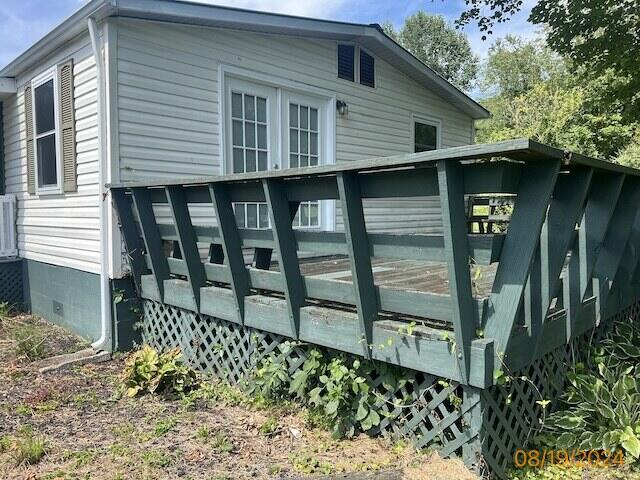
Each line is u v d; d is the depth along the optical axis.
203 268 3.90
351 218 2.57
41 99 5.61
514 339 2.46
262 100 5.67
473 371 2.30
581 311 3.28
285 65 5.80
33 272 6.21
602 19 6.15
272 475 2.43
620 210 3.39
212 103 5.08
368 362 2.85
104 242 4.41
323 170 2.55
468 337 2.31
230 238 3.42
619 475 2.49
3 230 6.52
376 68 7.06
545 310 2.59
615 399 2.86
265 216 5.77
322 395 3.12
